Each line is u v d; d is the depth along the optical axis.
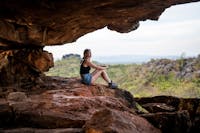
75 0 7.07
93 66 10.93
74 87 10.53
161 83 20.58
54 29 10.54
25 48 11.88
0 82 11.33
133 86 22.27
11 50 11.52
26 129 6.09
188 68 21.12
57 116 6.66
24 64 11.96
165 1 8.69
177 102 10.27
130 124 5.69
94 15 9.09
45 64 12.39
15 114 6.85
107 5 7.90
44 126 6.46
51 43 11.66
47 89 10.39
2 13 8.14
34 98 8.67
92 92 10.05
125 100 9.95
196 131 7.86
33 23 9.26
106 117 5.54
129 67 27.05
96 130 5.25
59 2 7.15
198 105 9.48
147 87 20.95
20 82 11.59
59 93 9.41
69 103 7.88
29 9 7.70
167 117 6.80
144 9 9.30
